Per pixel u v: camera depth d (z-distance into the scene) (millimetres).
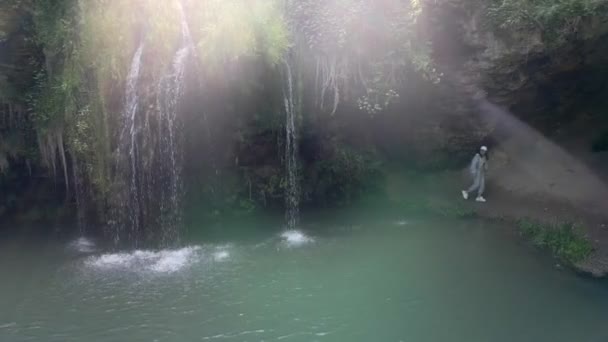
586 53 17297
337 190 19656
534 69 17609
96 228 17484
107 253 15977
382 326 12414
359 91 18203
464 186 20609
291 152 18891
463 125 19859
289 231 17500
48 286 13977
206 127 17672
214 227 17797
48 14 16781
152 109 16672
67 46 16594
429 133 20281
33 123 17062
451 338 12016
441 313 12953
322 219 18500
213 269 14906
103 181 16891
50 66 16844
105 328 12195
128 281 14234
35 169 17656
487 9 16469
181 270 14828
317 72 17797
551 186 19891
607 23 15891
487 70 17391
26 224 17719
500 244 16656
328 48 17312
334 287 14031
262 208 18969
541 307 13242
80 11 16812
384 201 19781
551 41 16312
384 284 14172
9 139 17203
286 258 15539
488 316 12852
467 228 17828
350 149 20000
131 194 17000
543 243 16516
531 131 20797
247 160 18828
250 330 12172
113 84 16562
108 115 16625
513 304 13352
